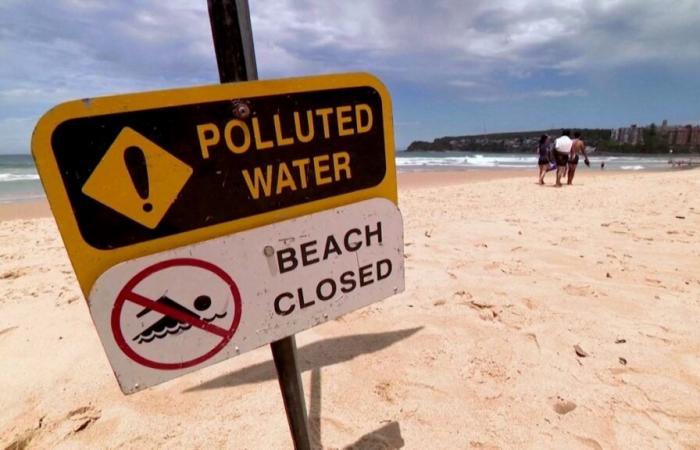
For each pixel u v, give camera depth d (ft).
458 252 13.19
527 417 5.65
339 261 3.88
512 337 7.70
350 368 6.98
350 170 3.75
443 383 6.47
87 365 7.40
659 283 9.89
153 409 6.15
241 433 5.57
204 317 3.24
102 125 2.60
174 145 2.85
